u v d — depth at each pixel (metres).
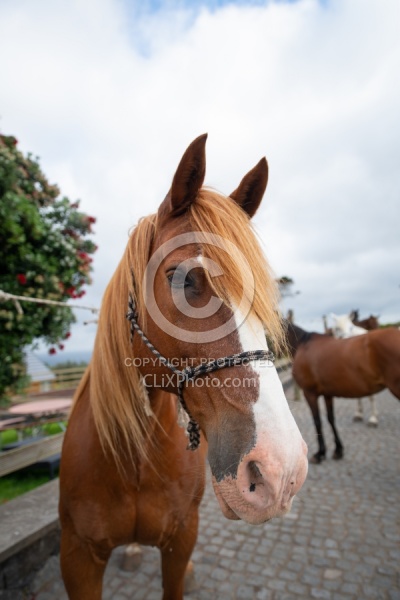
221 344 0.87
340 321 7.43
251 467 0.78
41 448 3.05
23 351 3.72
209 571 2.23
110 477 1.24
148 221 1.18
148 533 1.30
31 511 2.30
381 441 4.88
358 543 2.49
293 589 2.06
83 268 4.09
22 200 3.26
